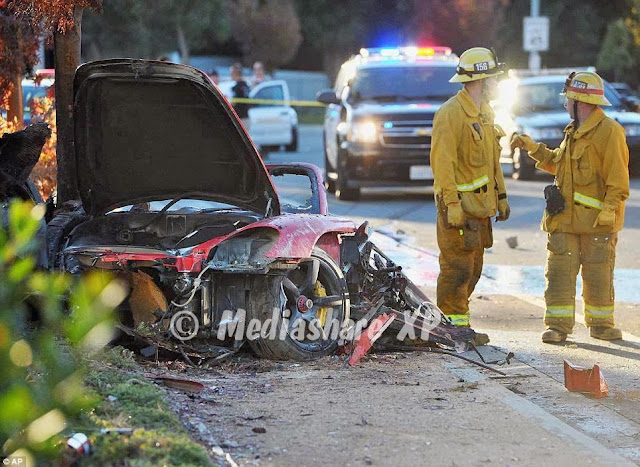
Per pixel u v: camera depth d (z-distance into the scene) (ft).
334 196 149.18
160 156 55.67
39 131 53.11
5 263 29.19
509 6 353.10
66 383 29.45
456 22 274.98
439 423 43.19
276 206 56.95
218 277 52.49
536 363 57.52
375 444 40.06
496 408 45.80
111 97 52.95
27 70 81.76
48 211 60.29
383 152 137.49
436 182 61.00
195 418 41.91
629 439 43.83
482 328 68.18
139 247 53.62
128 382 43.29
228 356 52.95
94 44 292.61
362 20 366.84
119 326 50.83
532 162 161.89
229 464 36.73
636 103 185.37
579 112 64.08
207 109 52.85
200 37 335.26
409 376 51.80
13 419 28.09
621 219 64.59
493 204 62.08
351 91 145.48
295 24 343.26
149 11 298.76
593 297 64.34
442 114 60.95
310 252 52.80
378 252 60.44
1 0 72.38
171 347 51.88
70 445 33.32
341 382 49.70
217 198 57.41
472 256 62.44
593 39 366.63
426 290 80.28
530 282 85.15
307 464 37.52
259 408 44.37
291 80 376.07
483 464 38.14
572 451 39.99
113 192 57.41
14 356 28.60
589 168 63.41
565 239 63.67
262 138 216.95
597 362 58.23
